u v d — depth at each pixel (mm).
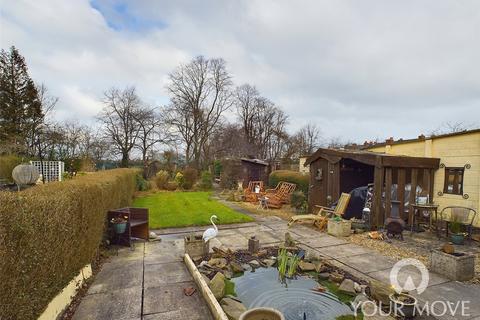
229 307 4195
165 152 31938
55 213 3393
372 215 8742
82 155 22594
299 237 8055
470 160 8305
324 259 6160
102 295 4438
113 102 32812
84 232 4672
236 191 18734
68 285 4070
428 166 9070
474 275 5348
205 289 4363
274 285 5059
